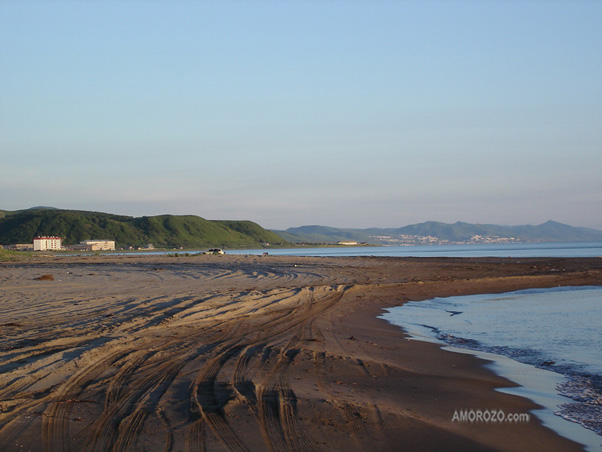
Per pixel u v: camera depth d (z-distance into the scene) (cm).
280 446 594
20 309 1736
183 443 595
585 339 1423
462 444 626
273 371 962
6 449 573
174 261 6031
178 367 979
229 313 1736
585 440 657
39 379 872
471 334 1512
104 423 662
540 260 5747
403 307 2164
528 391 891
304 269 4388
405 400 806
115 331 1333
